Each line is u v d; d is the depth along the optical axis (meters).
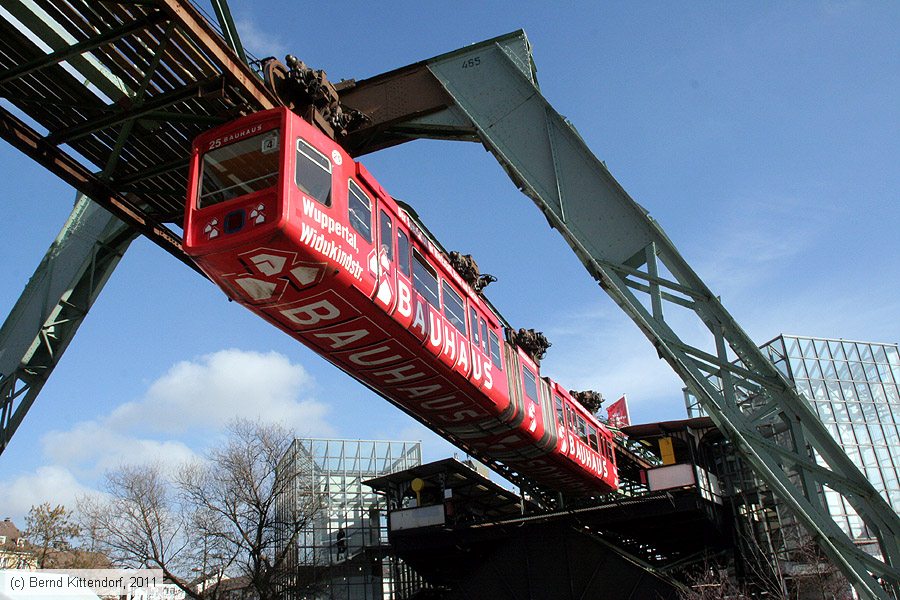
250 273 14.88
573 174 16.73
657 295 15.51
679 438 41.19
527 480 37.09
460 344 21.41
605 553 34.53
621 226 16.06
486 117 17.83
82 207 23.61
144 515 34.88
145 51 15.65
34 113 16.88
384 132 19.17
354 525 54.66
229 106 16.39
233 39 16.58
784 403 14.27
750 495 39.59
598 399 40.38
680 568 36.50
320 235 14.54
